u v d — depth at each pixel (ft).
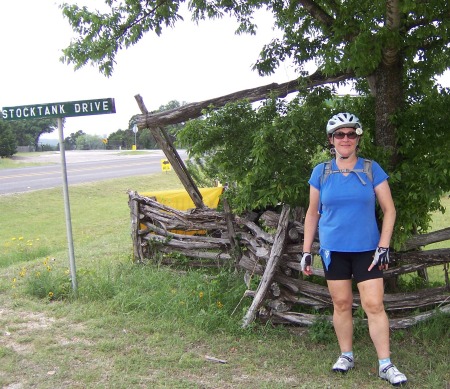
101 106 20.10
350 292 13.60
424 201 15.70
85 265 27.66
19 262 32.12
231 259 22.36
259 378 13.82
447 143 16.44
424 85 18.33
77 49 22.63
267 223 18.24
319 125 17.75
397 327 15.96
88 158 151.74
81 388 13.48
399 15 15.61
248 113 18.72
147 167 114.93
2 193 71.15
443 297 16.28
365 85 20.25
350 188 12.96
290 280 17.19
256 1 21.89
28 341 16.62
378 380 13.34
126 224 50.62
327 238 13.25
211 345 15.90
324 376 13.76
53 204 66.28
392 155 17.26
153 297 19.25
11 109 20.39
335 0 18.34
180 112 20.80
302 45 21.17
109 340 16.40
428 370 13.79
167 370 14.38
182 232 26.00
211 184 37.86
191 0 22.99
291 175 17.10
